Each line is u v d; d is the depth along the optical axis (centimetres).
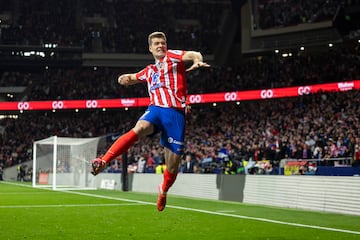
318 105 2775
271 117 2998
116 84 4244
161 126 511
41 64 4212
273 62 3697
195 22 4769
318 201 1297
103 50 4306
